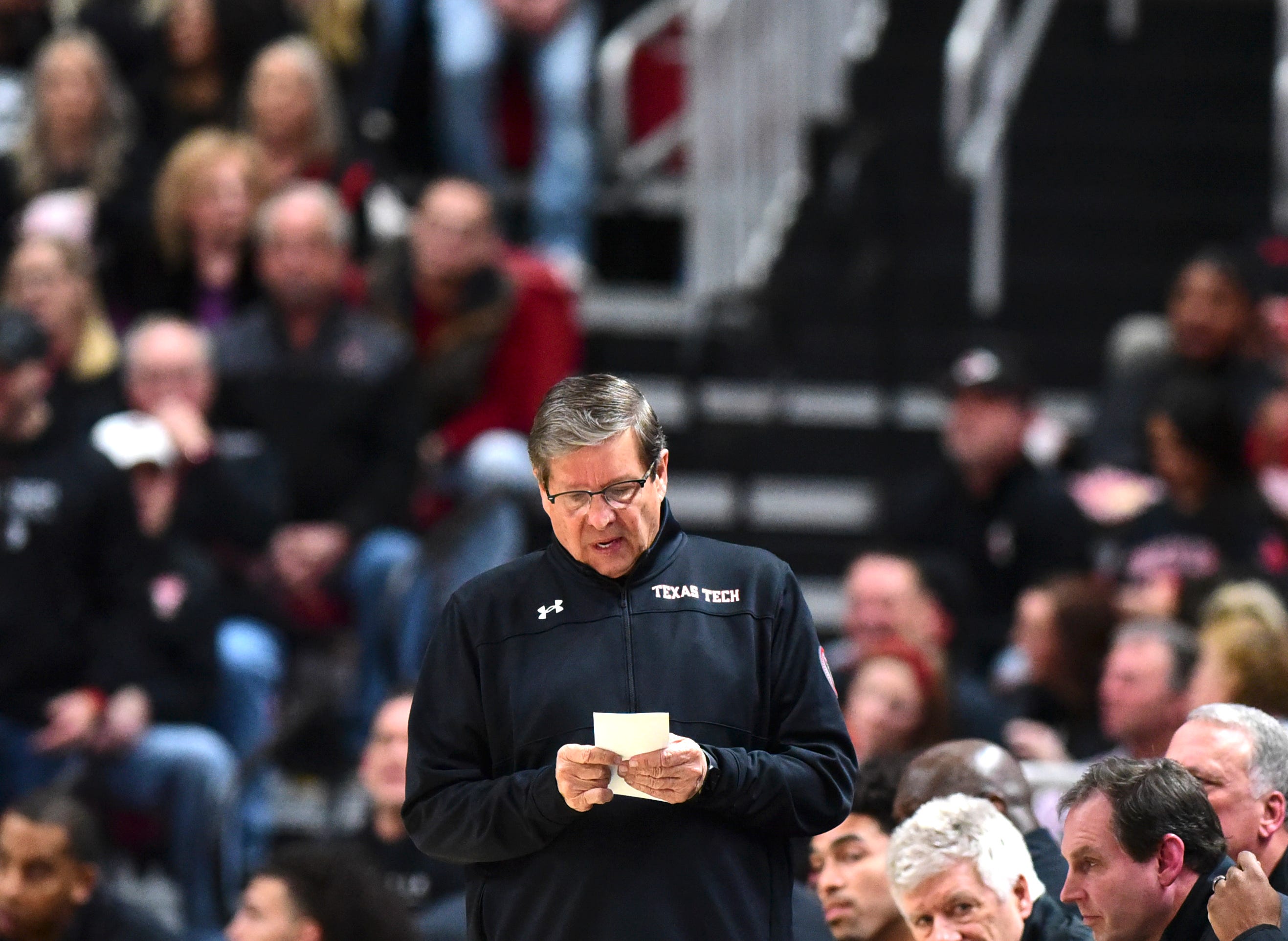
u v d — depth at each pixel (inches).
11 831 840.9
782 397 1359.5
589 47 1476.4
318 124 1301.7
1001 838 537.6
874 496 1323.8
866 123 1378.0
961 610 1072.8
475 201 1223.5
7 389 1021.8
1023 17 1520.7
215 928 984.3
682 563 505.0
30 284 1122.7
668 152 1521.9
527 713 492.1
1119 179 1530.5
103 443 1043.3
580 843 485.7
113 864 1010.7
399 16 1504.7
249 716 1056.8
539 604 501.7
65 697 1007.6
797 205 1408.7
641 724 458.3
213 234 1251.8
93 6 1427.2
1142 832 492.1
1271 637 812.6
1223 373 1227.2
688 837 483.8
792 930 506.3
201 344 1122.0
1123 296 1481.3
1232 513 1090.7
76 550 1026.7
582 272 1427.2
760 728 496.7
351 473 1149.7
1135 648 818.8
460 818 488.1
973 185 1353.3
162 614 1023.0
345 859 765.3
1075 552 1143.6
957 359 1432.1
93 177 1318.9
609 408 485.4
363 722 1066.1
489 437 1182.9
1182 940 493.7
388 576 1094.4
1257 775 551.5
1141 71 1558.8
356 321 1173.7
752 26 1403.8
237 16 1365.7
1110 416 1262.3
